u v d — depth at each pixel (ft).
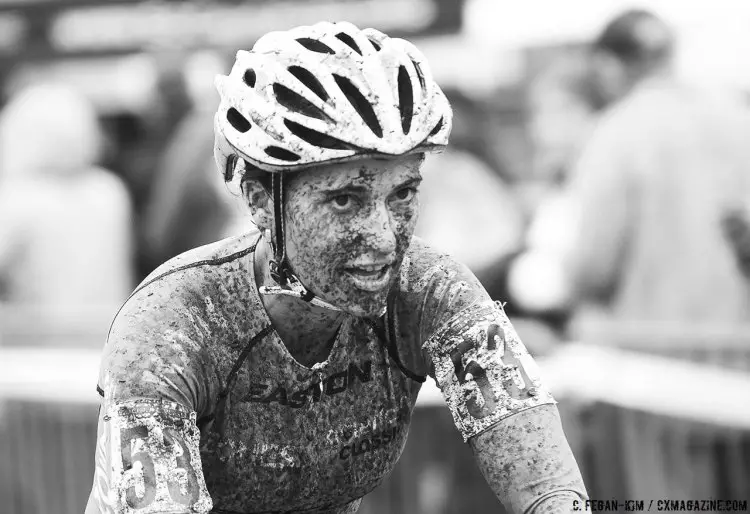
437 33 67.51
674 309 36.94
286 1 64.08
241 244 15.15
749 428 33.81
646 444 34.81
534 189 57.67
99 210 45.55
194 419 14.17
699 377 34.76
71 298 44.73
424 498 36.60
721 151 36.81
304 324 14.84
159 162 52.60
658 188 36.81
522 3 66.54
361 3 65.31
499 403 14.78
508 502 14.85
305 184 13.73
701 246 36.73
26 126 45.09
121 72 65.57
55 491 39.19
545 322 36.94
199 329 14.52
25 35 68.69
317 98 13.42
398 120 13.44
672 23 55.67
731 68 54.13
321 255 13.84
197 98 54.65
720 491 34.24
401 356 15.51
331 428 15.17
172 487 13.56
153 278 14.83
